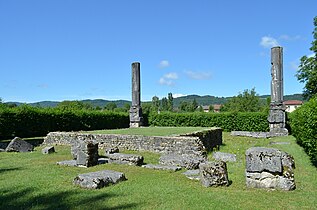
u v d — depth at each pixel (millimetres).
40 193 6648
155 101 71562
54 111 23141
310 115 9789
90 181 7051
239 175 8484
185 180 7926
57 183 7555
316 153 9430
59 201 6070
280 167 6887
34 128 21578
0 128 19578
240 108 50562
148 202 5969
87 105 48844
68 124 23938
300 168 9547
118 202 5977
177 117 30109
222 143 19438
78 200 6125
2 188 7125
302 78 34156
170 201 6023
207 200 6078
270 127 22969
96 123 26484
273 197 6305
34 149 15133
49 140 17031
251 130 27281
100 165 10047
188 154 12672
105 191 6766
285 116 22938
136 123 28031
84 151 9844
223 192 6707
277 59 22875
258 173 7047
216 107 91188
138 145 14203
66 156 12383
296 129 16141
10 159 11828
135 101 28250
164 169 9281
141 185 7320
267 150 7156
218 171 7262
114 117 28734
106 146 15156
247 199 6152
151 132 17172
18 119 20625
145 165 9883
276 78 22875
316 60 33094
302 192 6695
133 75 28281
